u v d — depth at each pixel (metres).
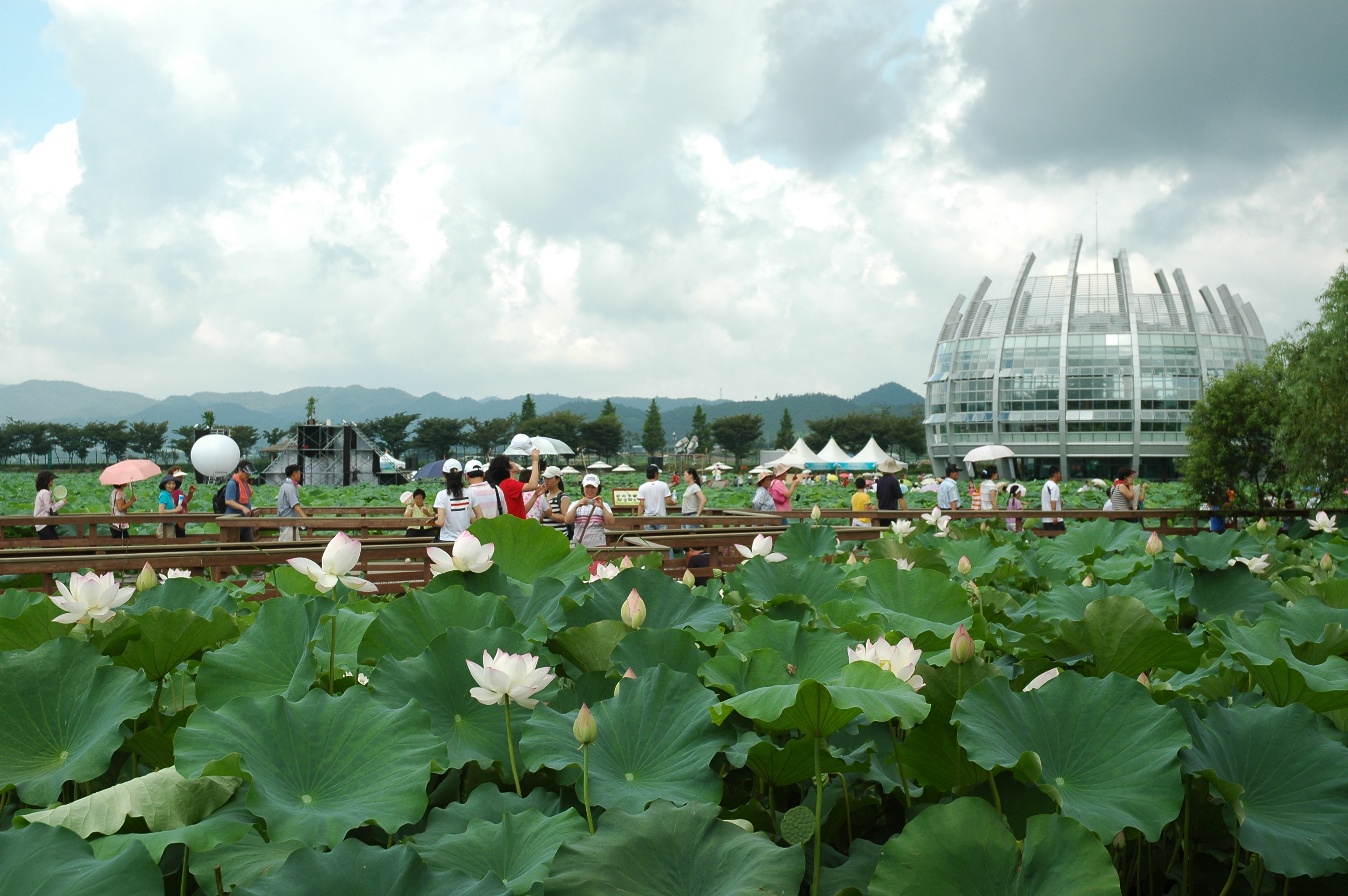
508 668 1.81
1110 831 1.50
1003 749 1.67
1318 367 12.15
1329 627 2.54
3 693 1.93
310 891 1.29
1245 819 1.61
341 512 10.87
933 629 2.97
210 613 3.08
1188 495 14.62
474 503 6.27
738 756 1.78
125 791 1.57
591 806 1.69
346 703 1.86
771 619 2.53
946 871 1.39
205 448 17.16
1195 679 2.50
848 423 98.06
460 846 1.52
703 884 1.38
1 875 1.24
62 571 5.25
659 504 9.38
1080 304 68.50
